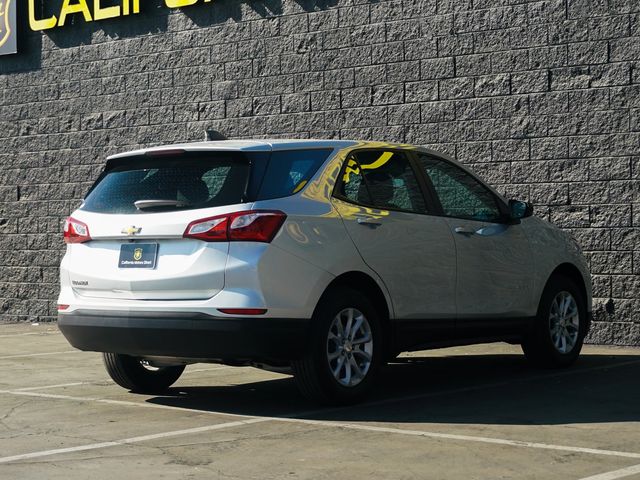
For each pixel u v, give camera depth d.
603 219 11.78
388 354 8.24
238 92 14.33
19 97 16.36
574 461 5.88
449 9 12.71
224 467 5.80
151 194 7.78
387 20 13.15
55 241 15.93
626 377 9.28
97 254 7.88
